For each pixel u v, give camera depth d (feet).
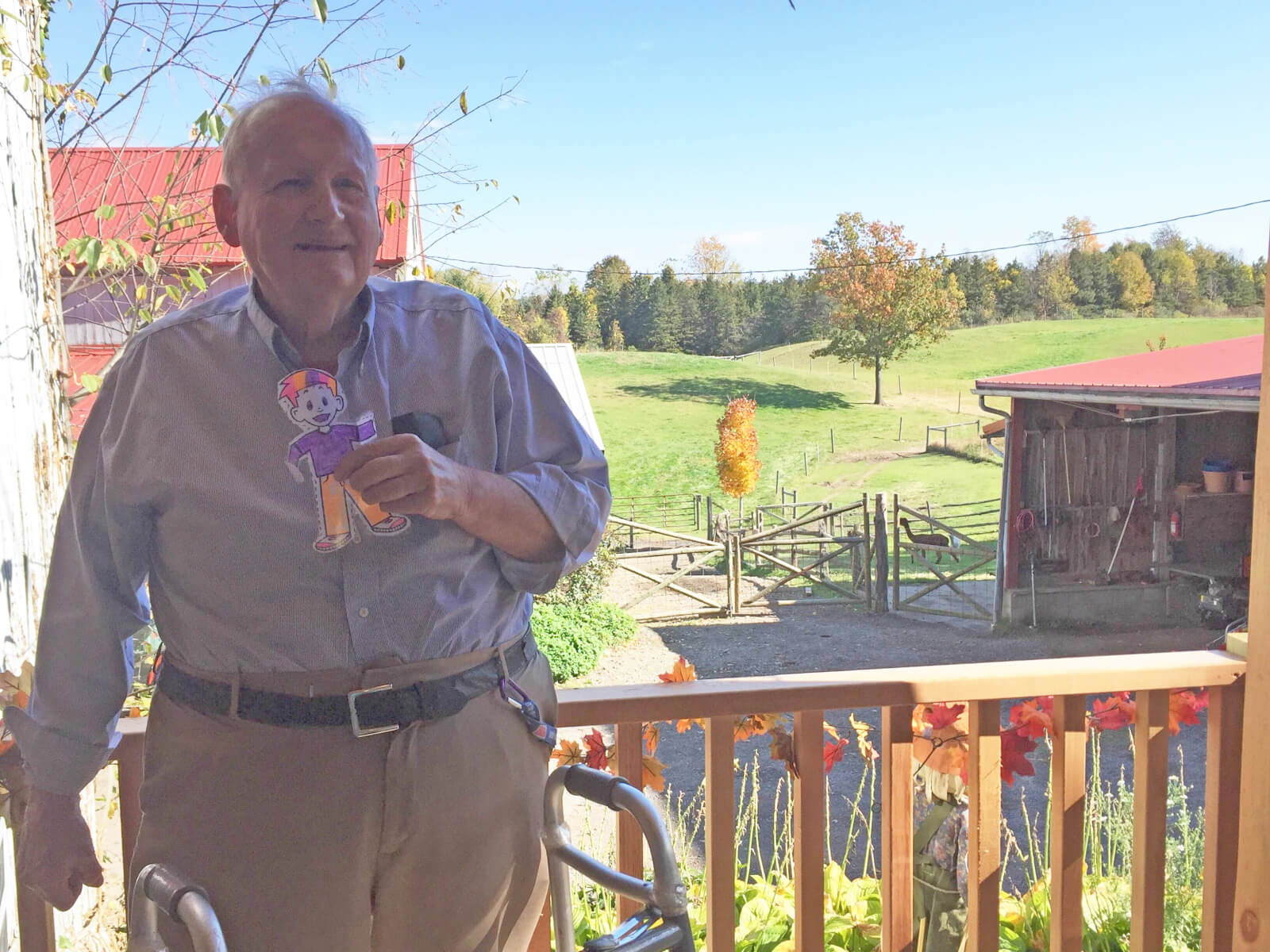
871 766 9.04
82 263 14.12
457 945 4.32
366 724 3.99
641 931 3.44
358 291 4.04
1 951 6.83
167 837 4.16
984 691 6.13
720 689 5.84
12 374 9.47
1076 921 6.44
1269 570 5.39
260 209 3.81
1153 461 40.37
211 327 4.09
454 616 4.15
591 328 204.03
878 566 46.37
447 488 3.70
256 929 4.09
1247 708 5.59
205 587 4.02
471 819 4.21
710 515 76.13
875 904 8.16
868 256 163.43
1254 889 5.53
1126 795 11.37
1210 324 191.42
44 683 4.28
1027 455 40.88
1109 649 37.47
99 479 4.18
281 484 3.97
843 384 166.40
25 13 10.35
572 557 4.41
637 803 3.67
